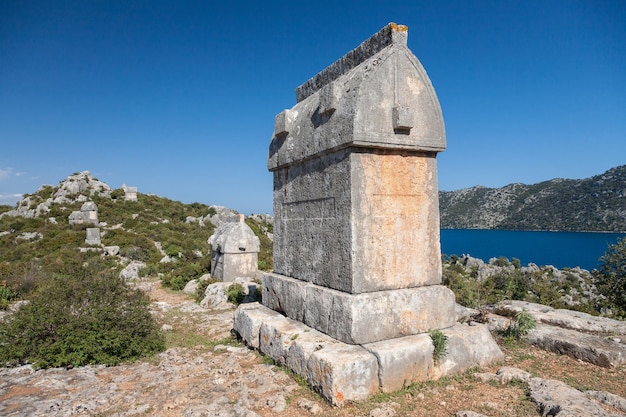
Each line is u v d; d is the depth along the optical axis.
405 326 5.05
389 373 4.38
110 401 4.40
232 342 6.87
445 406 4.06
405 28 5.29
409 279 5.27
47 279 14.27
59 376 5.29
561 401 3.78
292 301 6.00
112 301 6.54
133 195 45.06
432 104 5.41
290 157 6.30
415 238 5.34
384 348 4.52
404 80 5.23
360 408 4.04
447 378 4.75
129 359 6.09
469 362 5.01
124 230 32.72
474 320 6.81
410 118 5.04
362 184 5.01
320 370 4.30
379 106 5.01
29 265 17.22
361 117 4.88
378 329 4.85
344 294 4.95
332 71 6.38
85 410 4.16
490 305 8.21
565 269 31.16
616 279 13.26
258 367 5.31
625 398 4.04
